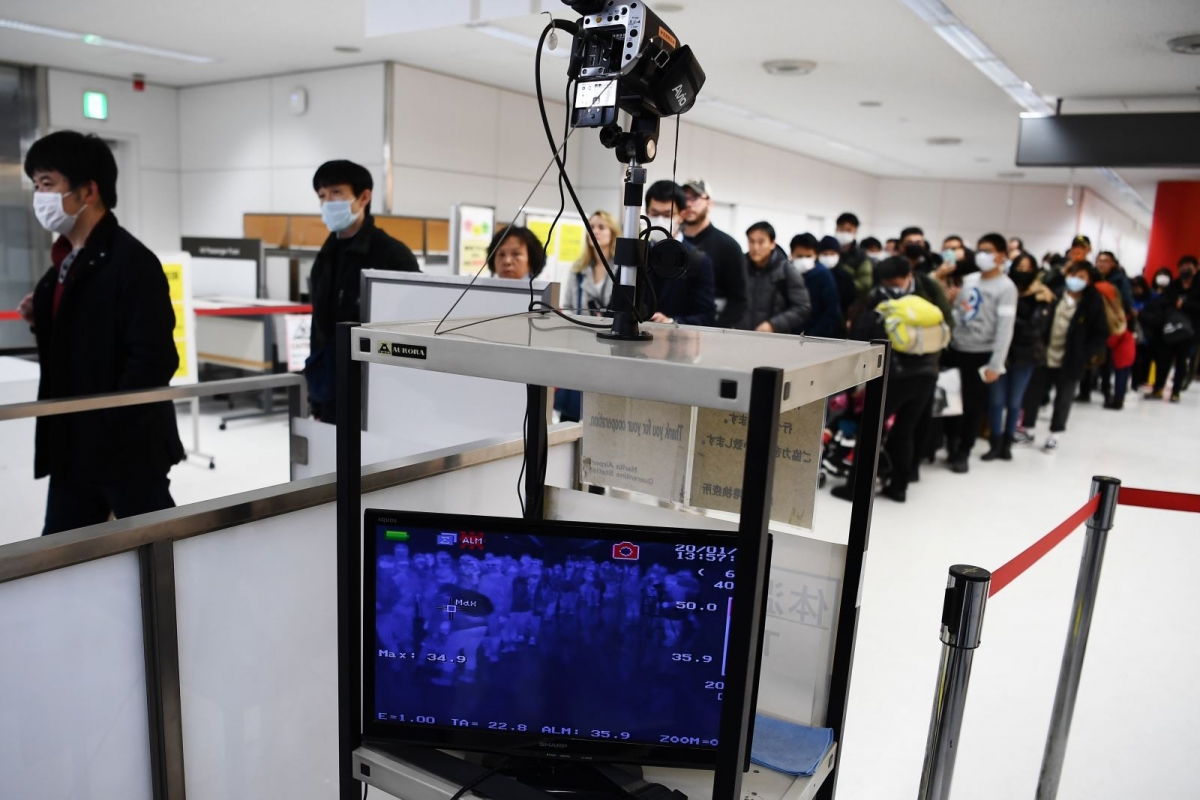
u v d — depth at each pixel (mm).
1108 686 2518
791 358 934
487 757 1130
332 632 1315
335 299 2652
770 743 1198
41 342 2166
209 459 4520
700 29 5129
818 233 12227
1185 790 2033
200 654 1120
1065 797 1993
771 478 834
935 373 4172
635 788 1074
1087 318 6035
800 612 1249
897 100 7086
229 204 7848
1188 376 9156
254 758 1230
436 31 5430
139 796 1095
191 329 4402
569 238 6066
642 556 1048
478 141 7250
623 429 1370
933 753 1325
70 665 985
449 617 1081
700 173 9148
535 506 1461
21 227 7250
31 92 7098
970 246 13547
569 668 1081
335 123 6863
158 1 4961
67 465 2080
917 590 3193
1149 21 4359
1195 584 3375
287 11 5113
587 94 1023
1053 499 4539
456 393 2102
